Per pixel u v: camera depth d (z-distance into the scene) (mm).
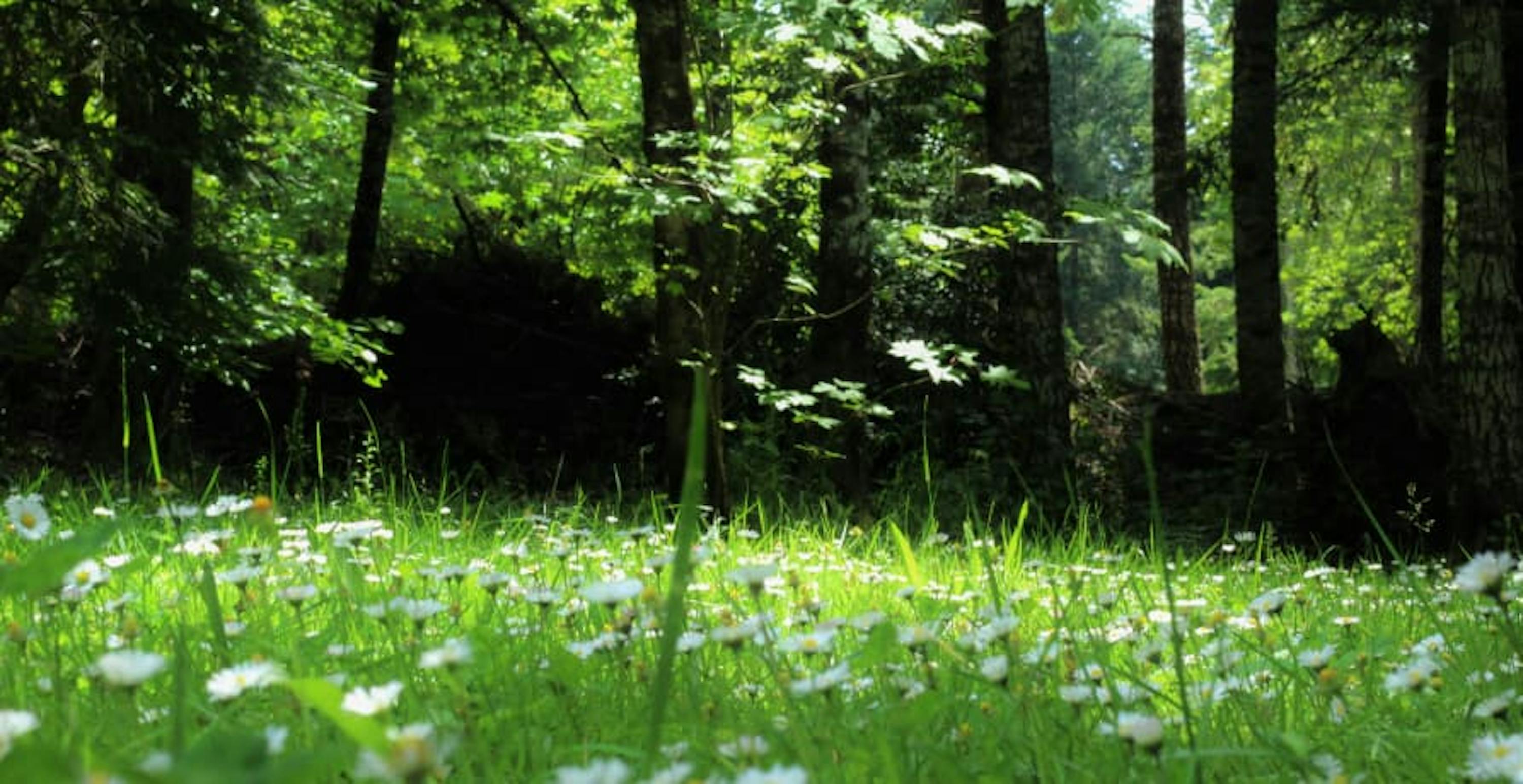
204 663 2818
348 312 16859
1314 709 2740
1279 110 24094
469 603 4082
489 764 1940
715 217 10328
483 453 14922
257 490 9172
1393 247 31844
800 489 11680
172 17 11320
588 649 2707
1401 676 2531
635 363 16250
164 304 11477
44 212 10883
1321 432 13023
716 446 10398
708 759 2066
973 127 16891
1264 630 3645
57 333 15031
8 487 10008
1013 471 13266
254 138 13258
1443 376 19531
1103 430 17453
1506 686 2871
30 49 11234
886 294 15328
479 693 2518
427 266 16938
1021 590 5059
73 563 1414
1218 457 15453
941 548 7488
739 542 6984
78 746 1836
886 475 14305
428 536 6574
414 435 15195
